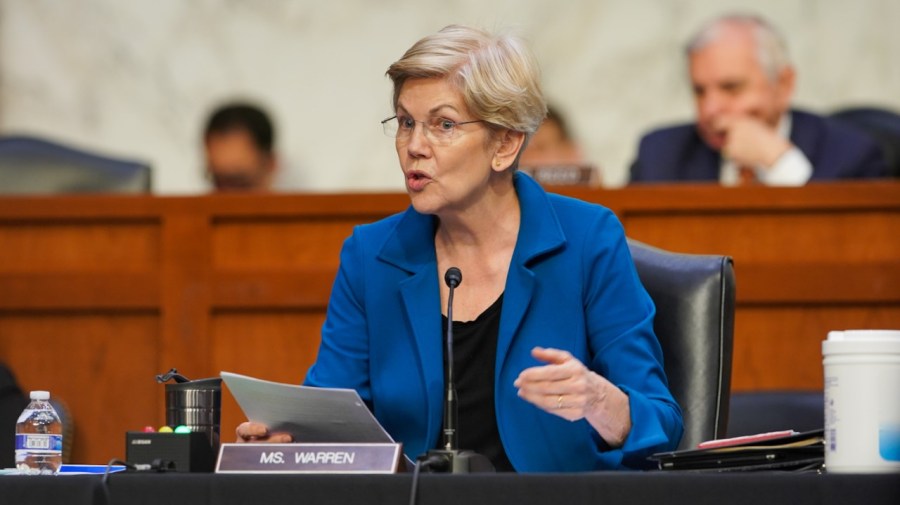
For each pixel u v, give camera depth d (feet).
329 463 15.90
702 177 47.88
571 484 14.19
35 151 43.04
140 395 33.35
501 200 21.21
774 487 14.02
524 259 20.81
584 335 20.65
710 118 48.42
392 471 15.69
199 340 33.30
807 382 32.40
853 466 15.17
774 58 48.73
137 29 51.34
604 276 20.72
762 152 47.80
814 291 32.42
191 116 51.08
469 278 21.24
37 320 33.78
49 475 15.02
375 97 50.62
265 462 16.07
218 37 51.08
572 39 49.83
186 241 33.55
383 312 21.33
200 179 51.03
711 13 49.26
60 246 33.94
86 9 51.52
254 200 33.47
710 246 32.86
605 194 33.09
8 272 33.86
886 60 48.75
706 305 21.76
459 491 14.29
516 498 14.23
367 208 33.19
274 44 50.88
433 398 20.47
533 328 20.61
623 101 49.52
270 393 17.49
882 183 32.37
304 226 33.45
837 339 15.53
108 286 33.53
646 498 14.10
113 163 43.11
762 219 32.73
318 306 33.12
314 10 50.72
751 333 32.60
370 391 21.57
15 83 51.75
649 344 20.33
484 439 20.49
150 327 33.53
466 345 20.80
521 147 20.68
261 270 33.27
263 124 50.78
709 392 21.45
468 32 20.42
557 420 20.02
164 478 14.73
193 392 17.80
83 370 33.53
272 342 33.22
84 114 51.52
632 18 49.60
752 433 24.48
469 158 20.17
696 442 21.21
